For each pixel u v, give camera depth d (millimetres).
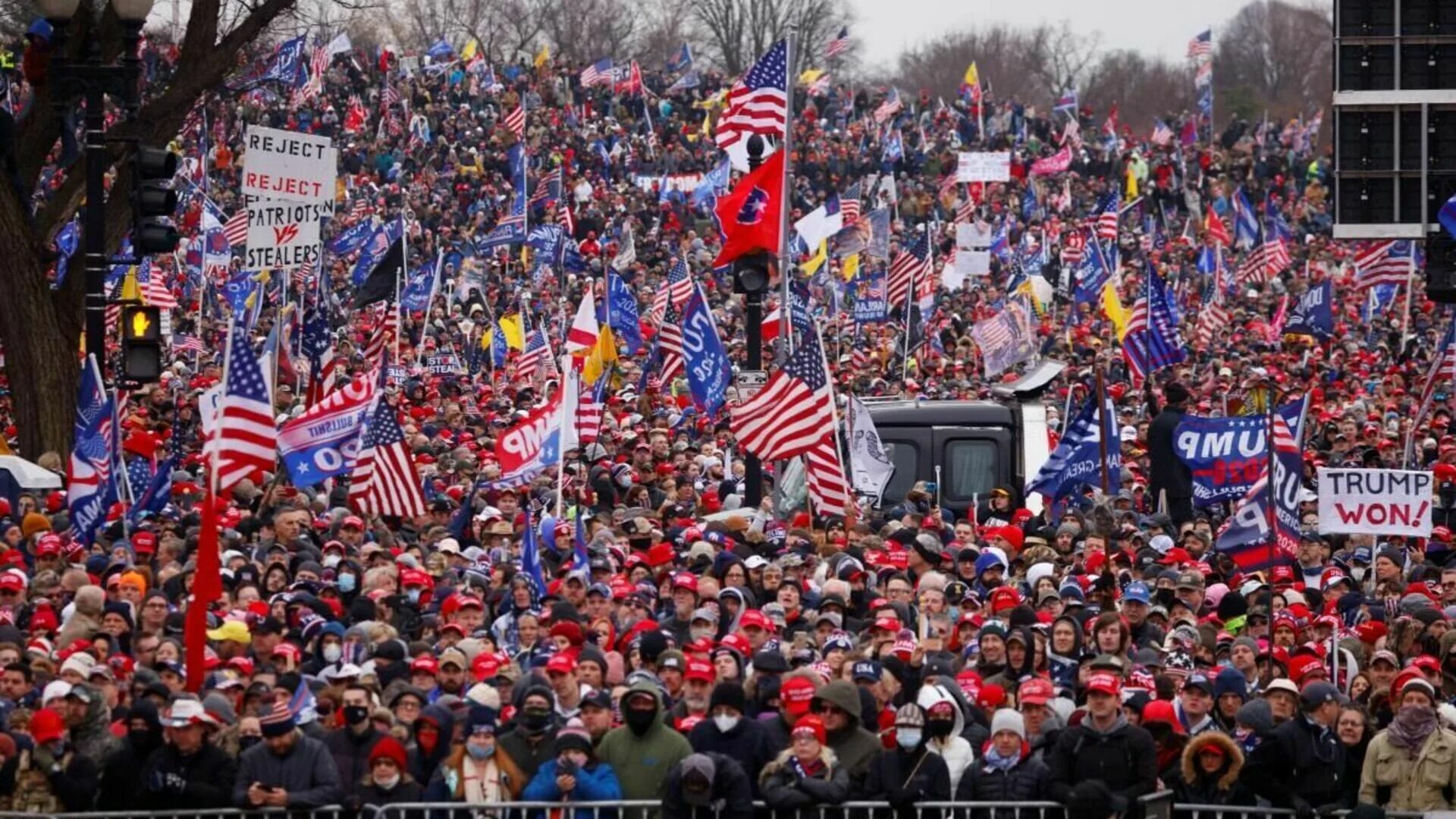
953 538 82562
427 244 198375
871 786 48281
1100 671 48188
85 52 79438
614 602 65062
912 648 56156
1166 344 123750
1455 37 90562
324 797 47188
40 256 94438
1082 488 95625
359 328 158375
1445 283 91312
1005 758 48562
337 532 76375
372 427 78750
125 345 75812
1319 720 50812
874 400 101250
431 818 47719
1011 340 133875
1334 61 91312
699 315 94500
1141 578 73312
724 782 46719
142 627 58750
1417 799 50375
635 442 106375
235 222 146750
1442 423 123000
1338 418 127250
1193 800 49938
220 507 74250
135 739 47719
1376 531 70750
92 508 73875
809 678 50094
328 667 56344
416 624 65125
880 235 169000
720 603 63844
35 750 47531
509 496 81938
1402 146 91188
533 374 125375
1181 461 94562
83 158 97625
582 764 47312
